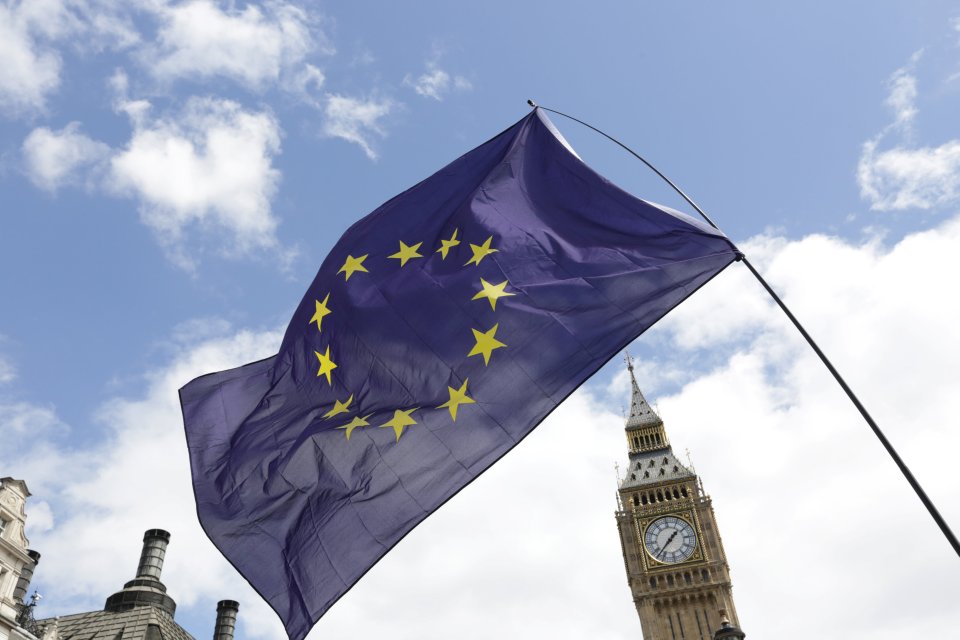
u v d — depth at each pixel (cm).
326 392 2003
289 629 1714
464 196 2184
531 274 1989
